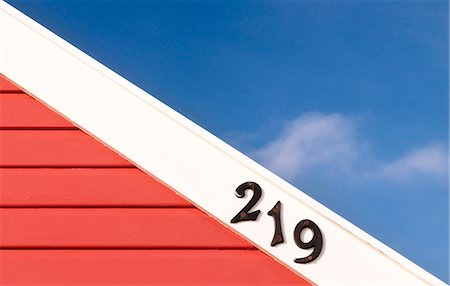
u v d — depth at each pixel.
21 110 3.16
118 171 3.04
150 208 2.97
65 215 2.96
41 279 2.85
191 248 2.90
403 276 2.78
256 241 2.87
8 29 3.28
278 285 2.83
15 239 2.91
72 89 3.16
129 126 3.08
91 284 2.84
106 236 2.92
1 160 3.05
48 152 3.08
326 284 2.79
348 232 2.85
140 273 2.86
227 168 2.98
